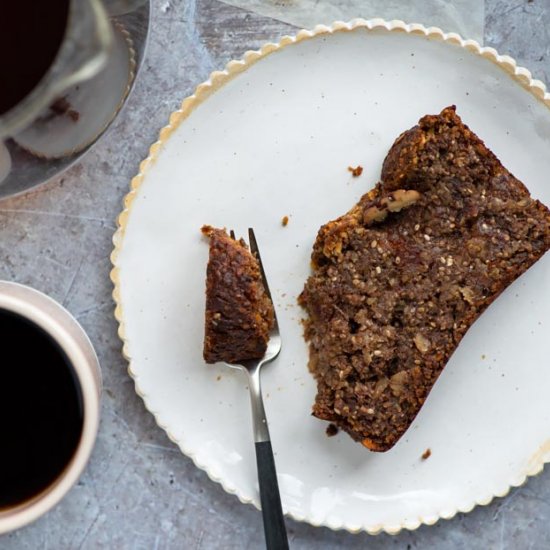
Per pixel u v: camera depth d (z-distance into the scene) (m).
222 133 0.54
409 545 0.55
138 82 0.55
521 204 0.52
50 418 0.51
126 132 0.55
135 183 0.53
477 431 0.54
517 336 0.54
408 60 0.54
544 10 0.55
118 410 0.55
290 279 0.54
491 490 0.54
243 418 0.54
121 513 0.55
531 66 0.55
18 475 0.51
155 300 0.54
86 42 0.44
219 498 0.55
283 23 0.55
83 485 0.55
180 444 0.54
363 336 0.51
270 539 0.52
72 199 0.55
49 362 0.51
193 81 0.55
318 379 0.54
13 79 0.43
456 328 0.52
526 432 0.54
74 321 0.51
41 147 0.47
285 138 0.54
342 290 0.52
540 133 0.54
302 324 0.54
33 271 0.55
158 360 0.54
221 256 0.51
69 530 0.55
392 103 0.54
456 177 0.52
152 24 0.55
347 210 0.54
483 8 0.55
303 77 0.54
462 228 0.52
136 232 0.54
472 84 0.54
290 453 0.54
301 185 0.54
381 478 0.54
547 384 0.54
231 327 0.51
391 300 0.52
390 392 0.52
